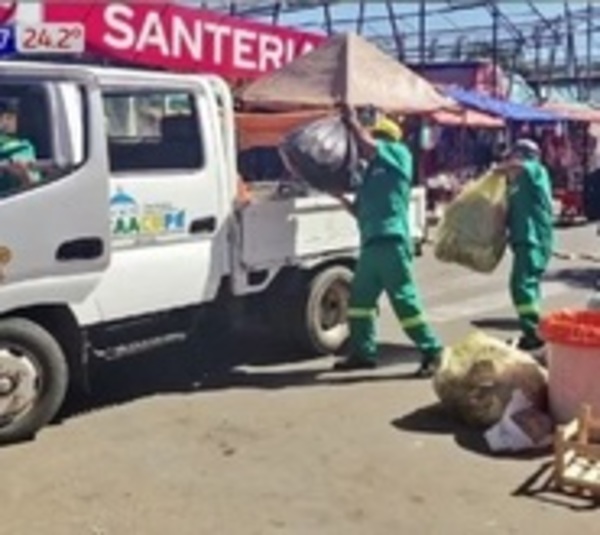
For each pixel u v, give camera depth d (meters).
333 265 8.08
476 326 9.48
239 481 5.28
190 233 6.71
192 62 11.05
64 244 5.91
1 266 5.65
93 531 4.62
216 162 6.87
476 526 4.70
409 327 7.36
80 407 6.68
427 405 6.67
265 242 7.30
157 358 8.05
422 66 27.03
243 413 6.52
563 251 16.16
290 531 4.64
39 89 5.88
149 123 6.40
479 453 5.72
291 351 8.13
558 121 25.83
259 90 7.80
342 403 6.73
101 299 6.18
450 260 8.40
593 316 6.14
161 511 4.87
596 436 5.52
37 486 5.20
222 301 7.23
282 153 7.54
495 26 28.38
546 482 5.26
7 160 5.77
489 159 25.11
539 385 6.14
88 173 5.97
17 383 5.85
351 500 5.02
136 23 10.41
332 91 7.49
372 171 7.27
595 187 20.69
